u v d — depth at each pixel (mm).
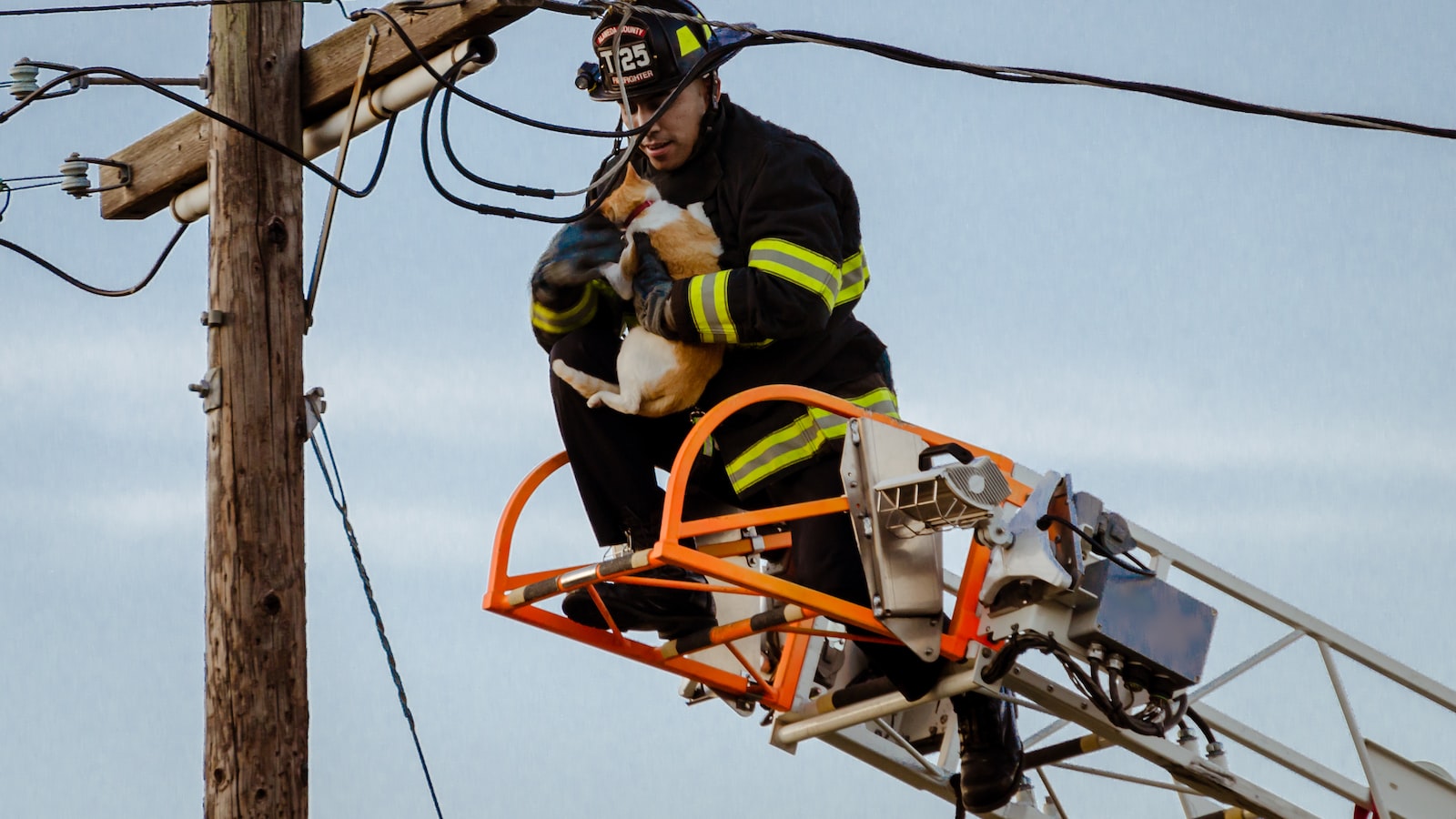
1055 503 14398
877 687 16219
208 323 15164
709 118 14023
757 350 14266
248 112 15750
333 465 15336
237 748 14305
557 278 14195
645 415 14242
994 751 15641
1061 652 14422
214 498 14844
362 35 15727
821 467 14273
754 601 16047
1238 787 17016
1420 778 18031
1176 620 14703
